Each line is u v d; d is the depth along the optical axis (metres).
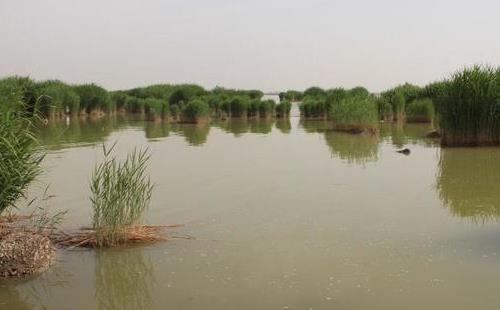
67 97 44.12
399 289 6.74
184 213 10.66
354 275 7.23
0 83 11.16
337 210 10.79
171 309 6.34
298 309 6.24
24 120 9.48
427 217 10.16
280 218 10.23
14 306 6.52
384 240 8.74
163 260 7.96
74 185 13.30
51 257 7.89
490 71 20.70
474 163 16.69
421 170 15.55
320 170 15.78
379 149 20.77
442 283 6.90
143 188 9.55
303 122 39.28
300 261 7.81
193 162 17.59
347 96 39.06
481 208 10.81
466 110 20.34
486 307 6.20
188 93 57.47
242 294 6.69
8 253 7.44
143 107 53.97
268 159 18.28
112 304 6.54
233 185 13.51
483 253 8.02
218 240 8.89
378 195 12.16
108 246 8.62
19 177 8.84
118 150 20.70
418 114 35.81
